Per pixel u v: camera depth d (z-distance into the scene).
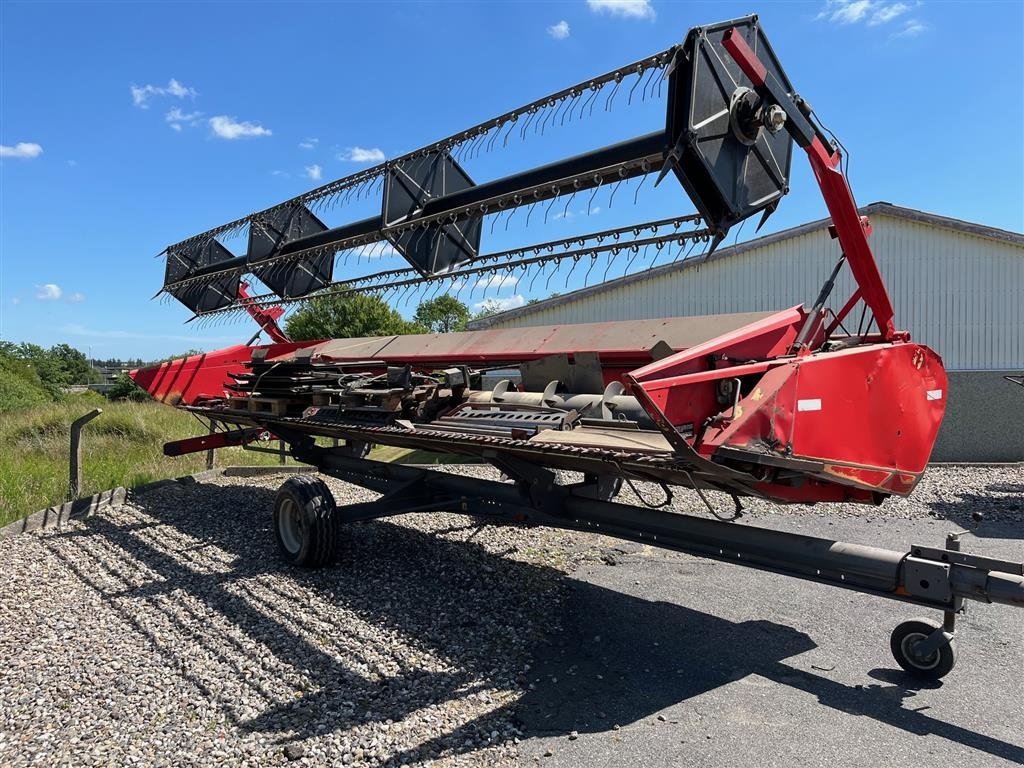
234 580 5.46
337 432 5.88
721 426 3.18
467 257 5.49
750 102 3.29
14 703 3.54
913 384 4.05
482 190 4.61
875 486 3.80
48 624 4.57
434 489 5.83
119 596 5.11
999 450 12.44
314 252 6.00
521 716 3.43
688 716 3.42
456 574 5.62
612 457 3.54
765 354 3.88
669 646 4.27
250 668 3.91
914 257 13.68
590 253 3.96
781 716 3.42
